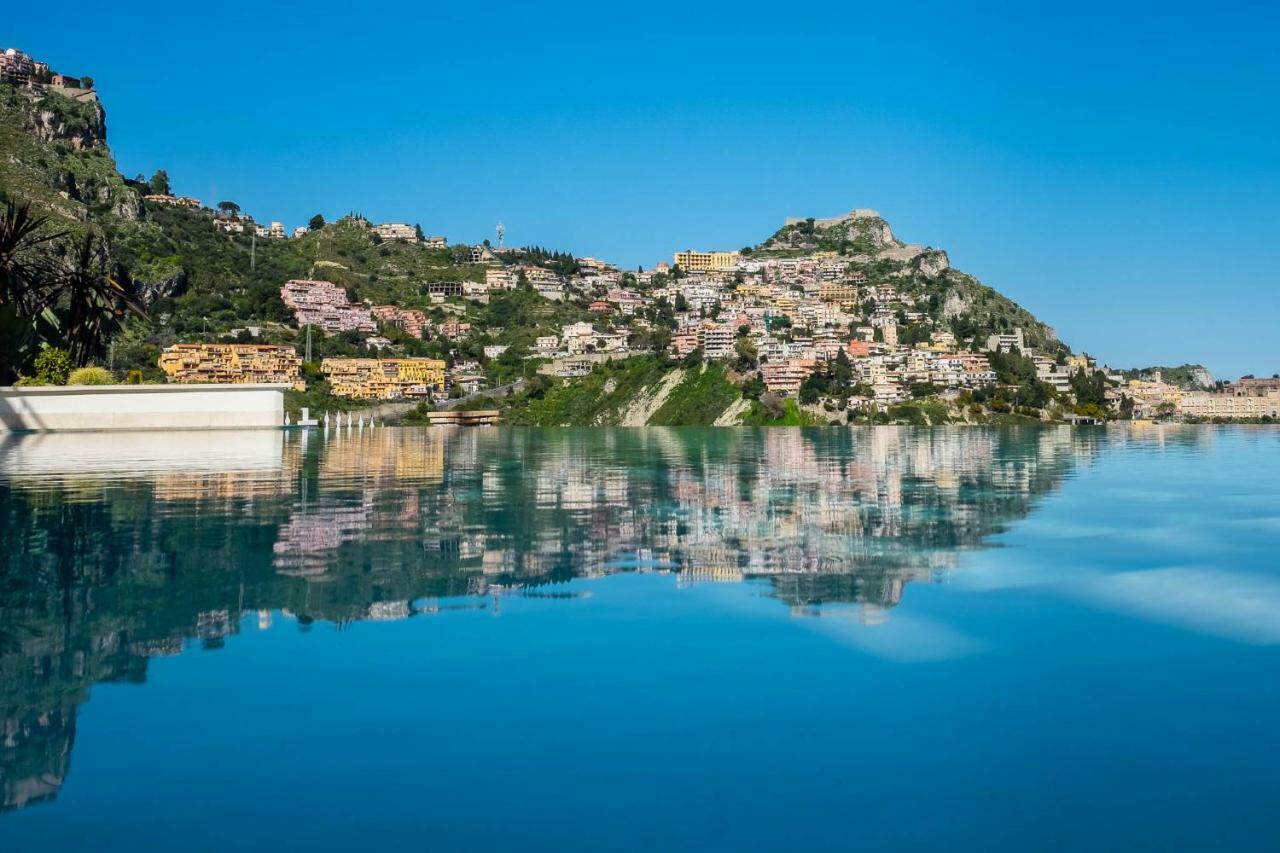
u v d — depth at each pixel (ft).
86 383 145.89
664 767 13.33
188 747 13.92
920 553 31.07
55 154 648.38
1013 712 15.56
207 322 610.65
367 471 70.18
